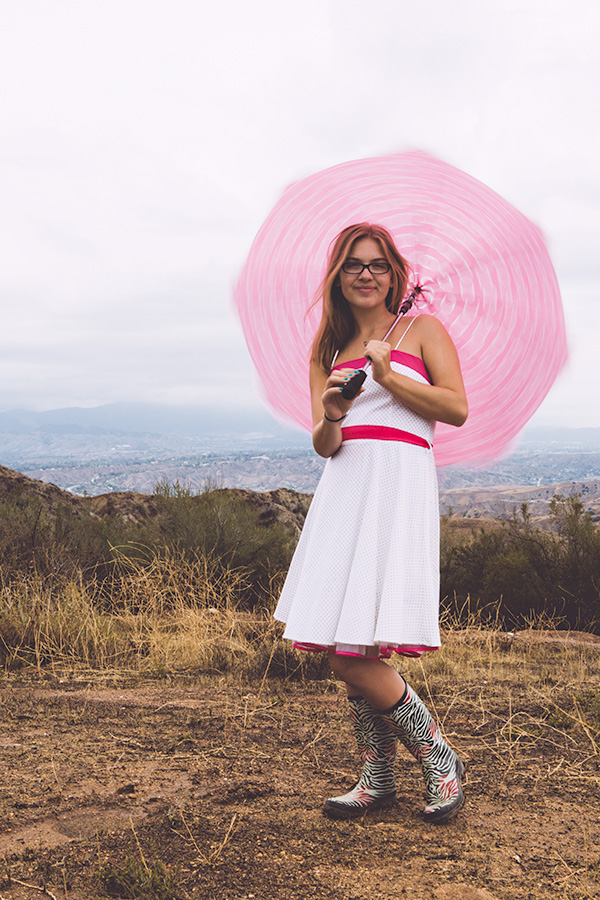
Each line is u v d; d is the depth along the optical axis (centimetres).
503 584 862
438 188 265
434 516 265
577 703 437
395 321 279
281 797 284
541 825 265
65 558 765
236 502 1111
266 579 852
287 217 279
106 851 229
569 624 827
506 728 391
